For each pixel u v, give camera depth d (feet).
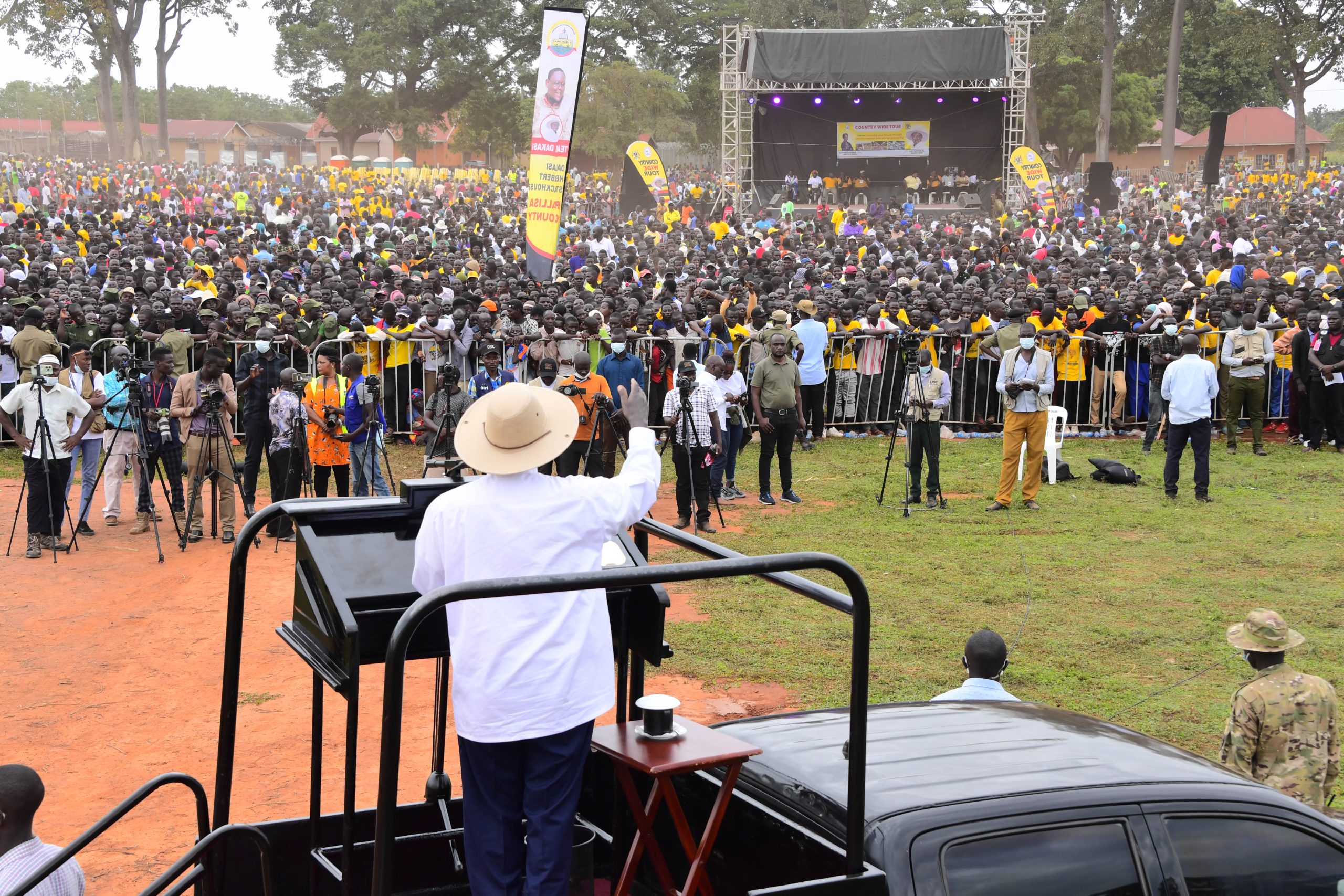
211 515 41.27
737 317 61.00
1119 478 47.91
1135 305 60.08
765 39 152.46
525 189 226.99
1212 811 11.18
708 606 32.32
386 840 7.91
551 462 10.75
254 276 79.00
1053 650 28.68
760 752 10.16
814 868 10.36
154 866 18.47
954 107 168.96
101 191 190.08
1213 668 27.45
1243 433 58.54
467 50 268.00
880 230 143.64
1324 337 53.31
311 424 39.75
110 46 261.85
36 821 19.95
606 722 23.89
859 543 38.91
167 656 28.43
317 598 10.97
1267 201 187.83
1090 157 282.15
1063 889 10.30
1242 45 227.61
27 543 39.04
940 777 11.17
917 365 43.55
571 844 9.53
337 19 267.59
